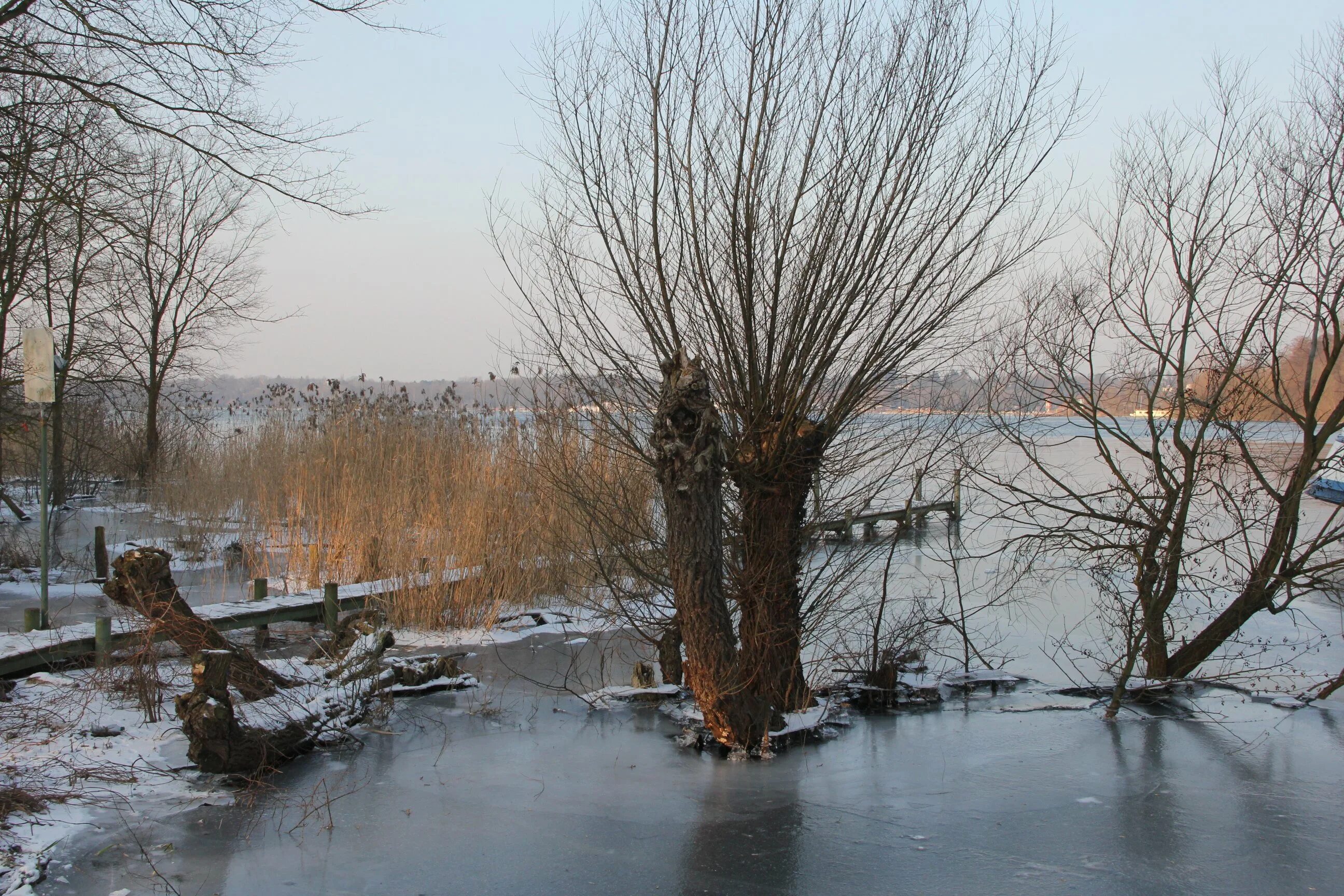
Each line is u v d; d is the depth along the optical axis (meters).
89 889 4.92
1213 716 8.23
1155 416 9.02
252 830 5.72
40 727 7.04
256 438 19.86
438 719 8.14
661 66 7.09
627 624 10.38
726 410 7.41
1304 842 5.65
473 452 15.01
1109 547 8.80
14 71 10.83
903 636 9.28
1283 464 8.95
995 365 8.88
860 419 7.78
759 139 6.95
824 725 7.77
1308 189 7.99
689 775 6.79
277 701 7.24
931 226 7.16
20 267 16.77
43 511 9.76
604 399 7.81
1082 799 6.34
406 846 5.55
